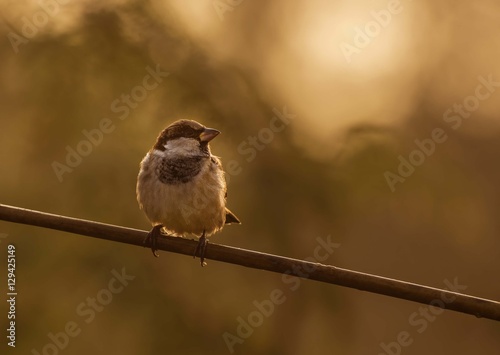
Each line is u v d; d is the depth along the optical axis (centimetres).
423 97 1962
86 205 1301
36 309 1316
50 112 1317
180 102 1337
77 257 1320
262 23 1612
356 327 1404
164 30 1369
